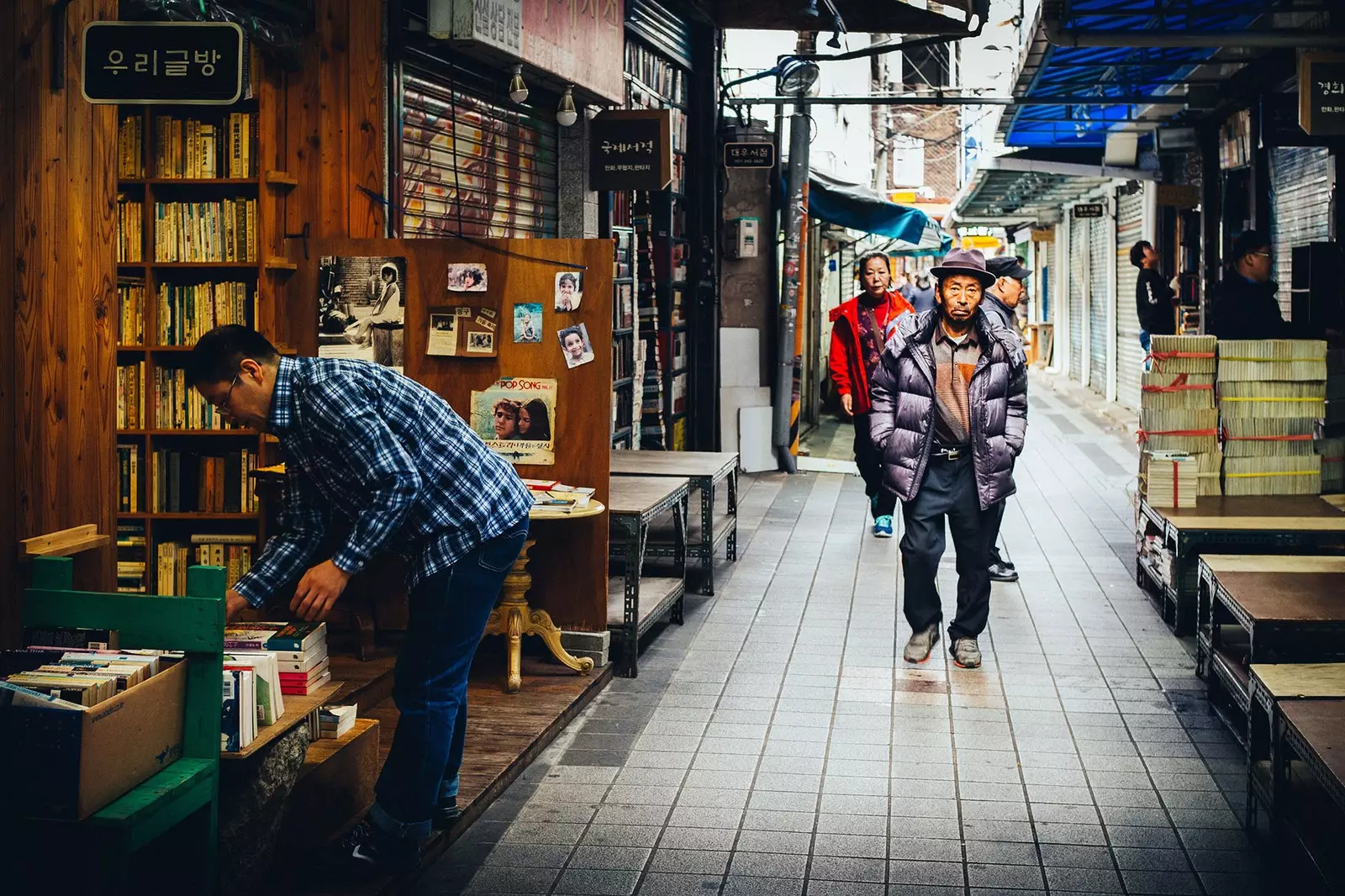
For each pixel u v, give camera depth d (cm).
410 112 713
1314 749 380
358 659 605
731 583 860
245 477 668
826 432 1950
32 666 348
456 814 451
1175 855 442
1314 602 527
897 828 465
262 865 383
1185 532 705
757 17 1313
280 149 660
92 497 465
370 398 392
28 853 324
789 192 1407
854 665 670
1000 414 644
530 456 632
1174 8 945
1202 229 1518
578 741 556
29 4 425
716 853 443
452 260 630
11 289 423
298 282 643
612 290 622
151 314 662
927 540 657
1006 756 538
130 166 659
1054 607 787
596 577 643
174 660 355
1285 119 1118
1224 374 801
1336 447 810
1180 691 622
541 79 842
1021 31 1266
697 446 1402
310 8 659
